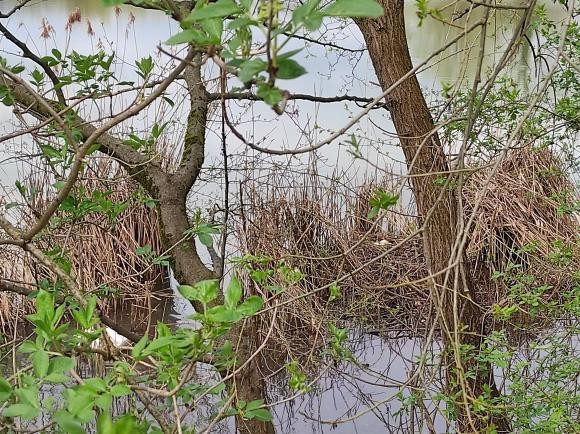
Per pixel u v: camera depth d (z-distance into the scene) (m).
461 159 1.64
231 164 5.04
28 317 1.17
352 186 5.80
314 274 5.25
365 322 5.12
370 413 4.16
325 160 5.65
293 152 1.29
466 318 3.12
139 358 1.17
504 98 3.85
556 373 2.72
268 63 0.79
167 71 4.33
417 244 5.45
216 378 2.61
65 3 6.76
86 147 1.34
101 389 1.09
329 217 5.58
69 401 1.06
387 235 5.74
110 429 0.97
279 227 5.31
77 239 4.93
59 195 1.43
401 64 3.08
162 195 2.94
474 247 5.34
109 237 5.41
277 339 4.46
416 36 5.13
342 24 4.60
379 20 3.05
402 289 5.30
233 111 6.16
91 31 6.28
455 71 4.77
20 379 1.13
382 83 3.15
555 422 2.14
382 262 5.45
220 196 5.29
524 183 5.42
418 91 3.10
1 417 1.18
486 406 1.97
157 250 5.66
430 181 3.03
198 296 1.18
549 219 5.36
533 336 3.70
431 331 1.69
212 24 0.93
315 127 5.54
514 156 5.47
